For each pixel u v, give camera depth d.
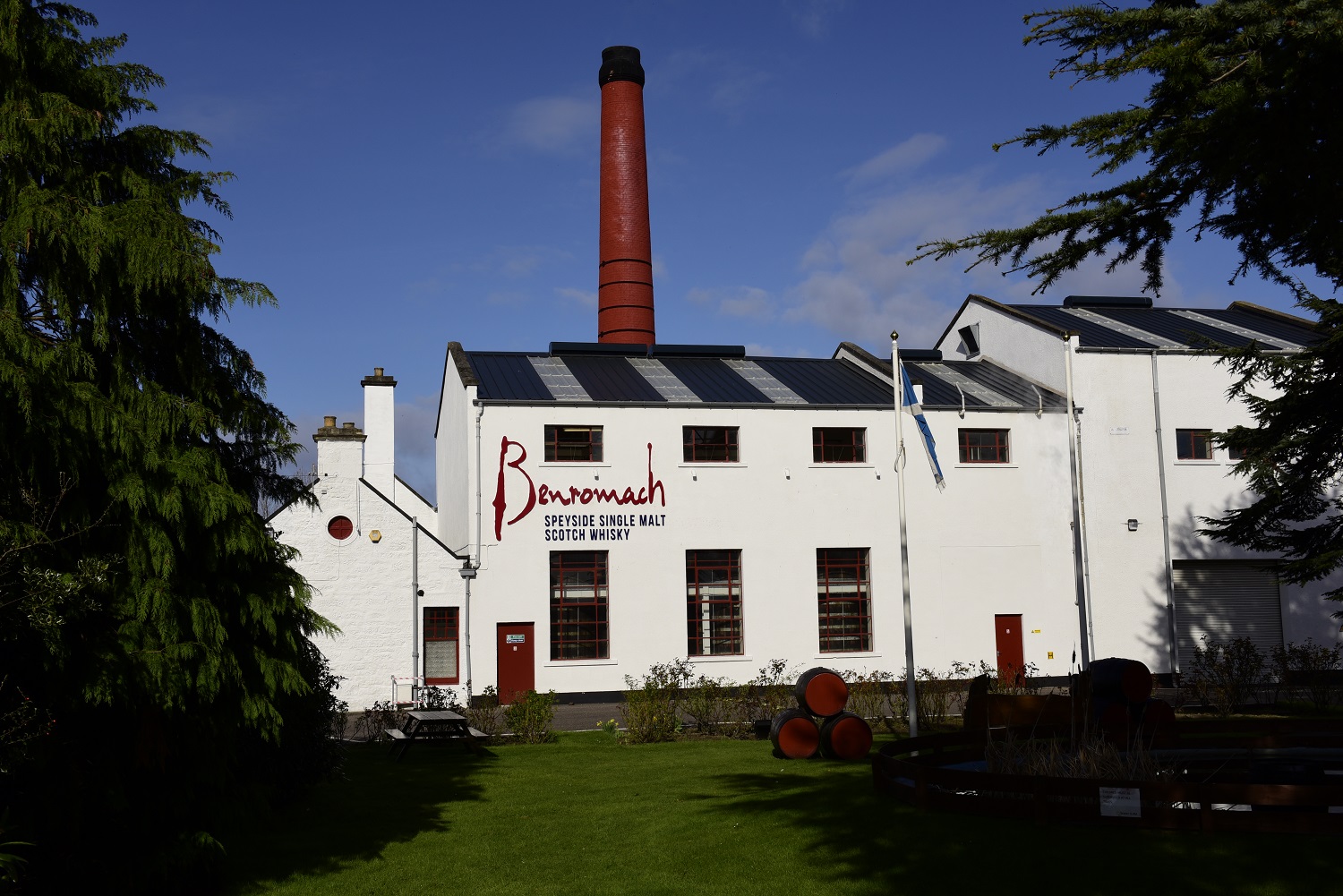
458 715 20.12
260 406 10.85
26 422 8.30
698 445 32.84
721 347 39.09
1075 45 8.00
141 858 9.44
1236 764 14.26
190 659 9.17
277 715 10.13
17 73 9.08
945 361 40.62
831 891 10.19
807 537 32.91
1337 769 13.84
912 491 33.66
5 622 8.00
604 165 44.66
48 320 9.21
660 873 11.10
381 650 29.22
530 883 10.85
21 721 7.88
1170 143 8.09
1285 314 41.78
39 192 8.80
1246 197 8.61
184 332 10.05
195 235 9.71
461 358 33.66
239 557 9.92
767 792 14.65
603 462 31.81
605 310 43.78
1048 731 15.68
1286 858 9.86
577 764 18.30
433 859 11.77
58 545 8.70
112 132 10.04
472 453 30.94
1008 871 10.18
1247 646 28.94
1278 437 22.20
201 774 9.85
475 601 30.27
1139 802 10.84
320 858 11.77
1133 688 16.75
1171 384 35.66
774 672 30.67
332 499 29.41
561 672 30.62
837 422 33.62
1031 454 34.59
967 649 33.41
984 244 8.82
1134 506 34.91
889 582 33.22
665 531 31.97
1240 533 23.94
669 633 31.59
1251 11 7.25
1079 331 37.97
